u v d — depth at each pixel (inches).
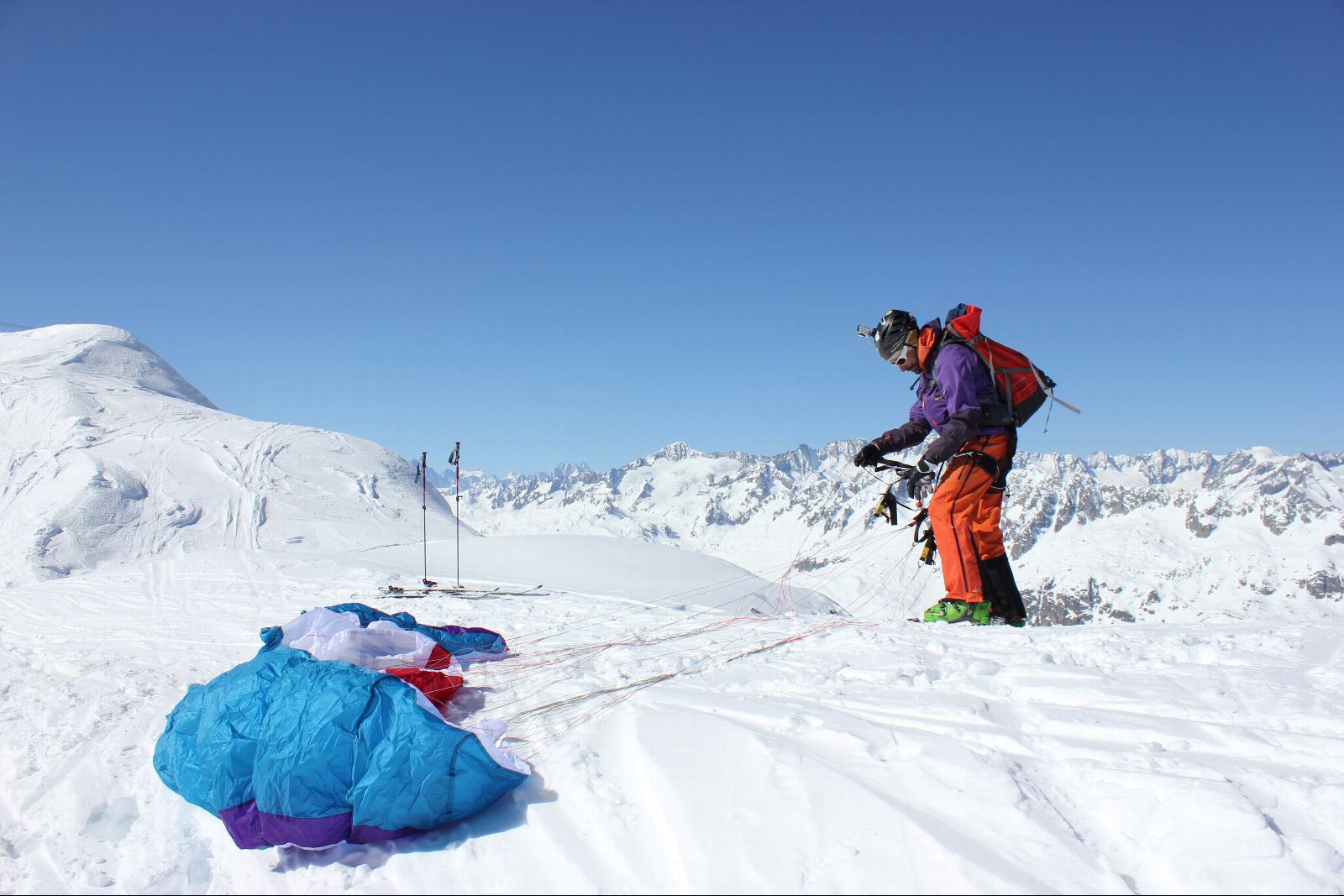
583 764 124.0
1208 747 106.3
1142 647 157.8
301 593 514.9
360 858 109.8
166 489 2030.0
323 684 125.7
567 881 95.2
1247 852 80.1
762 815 100.2
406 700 123.0
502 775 115.0
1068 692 134.4
